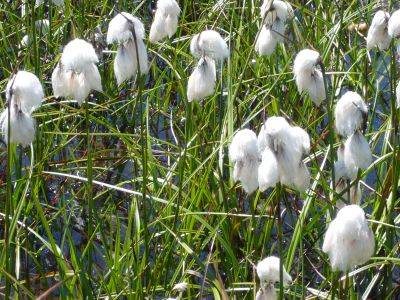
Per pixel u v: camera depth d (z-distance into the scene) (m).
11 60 1.45
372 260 1.03
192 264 1.03
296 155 0.80
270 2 1.19
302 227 0.98
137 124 1.45
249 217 1.12
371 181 1.29
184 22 1.70
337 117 0.91
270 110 1.29
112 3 1.78
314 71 0.98
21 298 1.00
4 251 0.94
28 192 1.18
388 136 1.17
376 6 1.51
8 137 0.86
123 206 1.27
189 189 1.12
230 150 0.88
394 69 1.13
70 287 0.95
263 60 1.42
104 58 1.56
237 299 1.03
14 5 1.73
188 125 1.17
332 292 0.94
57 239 1.20
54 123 1.37
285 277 0.87
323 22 1.48
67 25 1.63
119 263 1.01
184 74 1.38
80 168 1.21
